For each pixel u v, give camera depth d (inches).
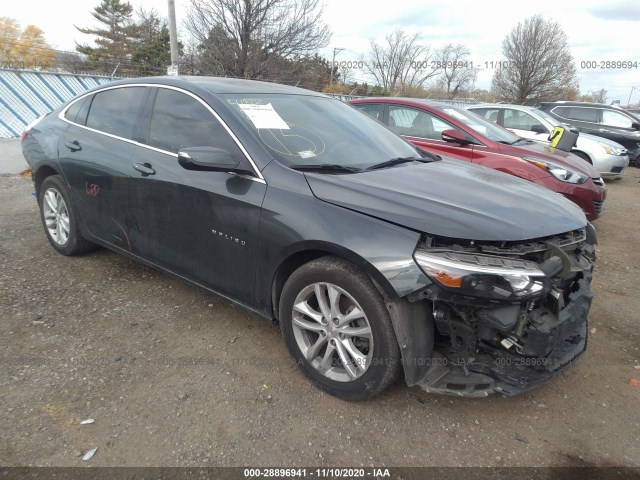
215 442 88.0
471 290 82.4
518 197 106.0
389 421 95.9
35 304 132.7
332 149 118.3
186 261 122.1
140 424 91.3
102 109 147.2
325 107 139.7
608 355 126.6
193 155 99.7
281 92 135.8
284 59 788.0
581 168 217.3
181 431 90.1
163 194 121.8
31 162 166.2
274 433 91.0
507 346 88.3
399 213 90.7
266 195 102.3
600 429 97.9
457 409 100.8
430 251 85.6
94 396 98.1
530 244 92.4
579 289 103.0
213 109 116.6
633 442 94.7
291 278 101.2
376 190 97.6
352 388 96.7
